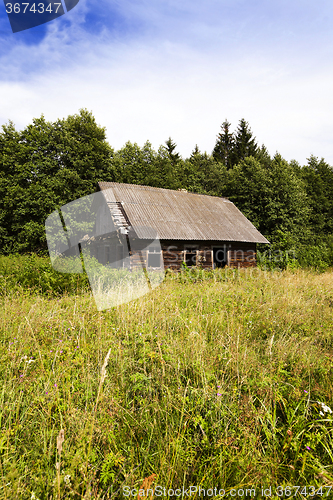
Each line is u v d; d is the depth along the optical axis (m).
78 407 2.44
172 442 2.00
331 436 2.20
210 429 2.24
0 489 1.62
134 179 33.88
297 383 2.73
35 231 21.44
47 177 23.55
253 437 2.09
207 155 45.28
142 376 2.70
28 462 1.92
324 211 39.06
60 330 4.19
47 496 1.66
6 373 2.82
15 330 4.23
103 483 1.84
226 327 4.44
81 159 25.50
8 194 23.53
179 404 2.44
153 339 3.76
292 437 2.16
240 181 30.55
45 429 2.15
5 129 27.11
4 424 2.16
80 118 27.97
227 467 1.96
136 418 2.36
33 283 7.73
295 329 4.62
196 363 3.02
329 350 3.80
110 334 4.00
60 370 2.89
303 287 8.16
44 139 24.44
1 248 24.30
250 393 2.62
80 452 1.87
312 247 21.38
